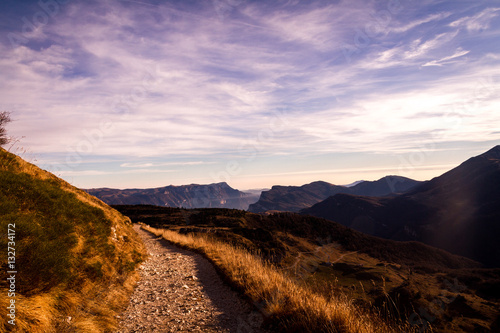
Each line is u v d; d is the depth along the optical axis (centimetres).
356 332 417
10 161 997
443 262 13775
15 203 661
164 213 9444
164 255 1603
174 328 561
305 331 473
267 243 7438
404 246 14238
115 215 2005
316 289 574
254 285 753
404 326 375
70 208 878
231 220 9812
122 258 1009
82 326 494
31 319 433
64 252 607
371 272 5841
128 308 693
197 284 931
